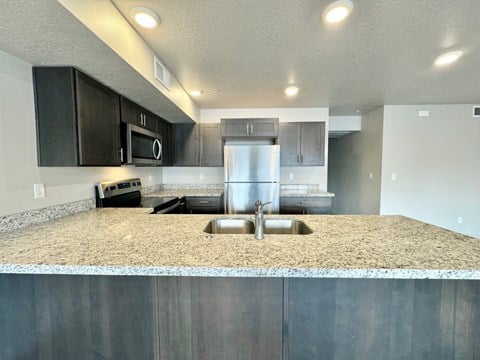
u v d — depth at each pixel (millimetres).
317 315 1146
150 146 2898
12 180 1531
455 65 2428
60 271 998
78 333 1177
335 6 1491
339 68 2488
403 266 980
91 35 1296
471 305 1126
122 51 1559
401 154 4164
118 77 1879
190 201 3719
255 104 3934
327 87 3082
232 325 1156
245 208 3475
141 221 1751
